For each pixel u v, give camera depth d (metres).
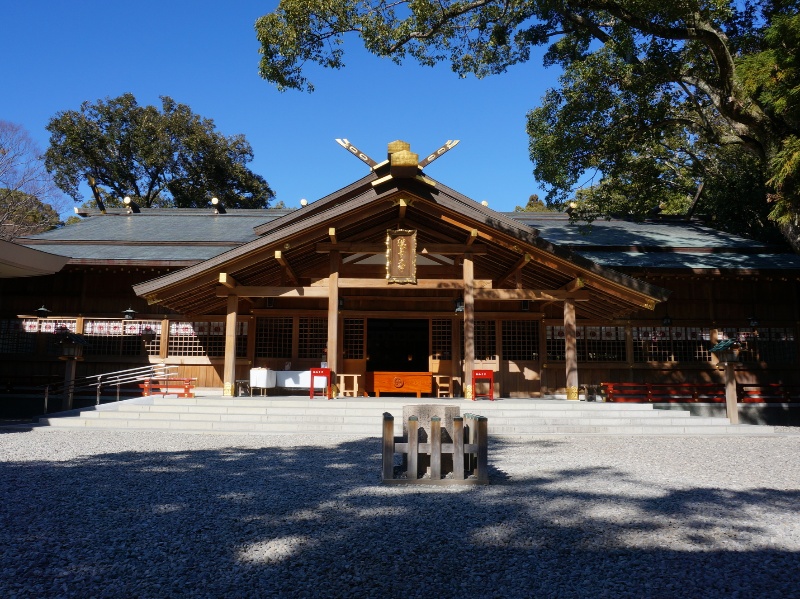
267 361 15.16
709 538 3.96
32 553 3.55
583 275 11.59
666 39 12.62
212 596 2.93
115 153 34.19
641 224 20.77
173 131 34.28
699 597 2.97
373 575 3.22
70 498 4.98
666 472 6.44
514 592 3.01
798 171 10.21
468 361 11.70
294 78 13.39
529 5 13.35
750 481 6.00
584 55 15.01
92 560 3.45
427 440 6.21
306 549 3.65
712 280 15.95
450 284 12.01
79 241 16.36
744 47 13.77
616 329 15.80
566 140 14.59
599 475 6.21
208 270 11.30
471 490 5.41
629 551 3.66
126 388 14.99
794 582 3.17
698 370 15.72
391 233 11.78
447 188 13.01
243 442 8.75
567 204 16.00
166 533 3.97
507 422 10.15
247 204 37.72
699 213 23.34
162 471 6.29
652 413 10.78
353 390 14.52
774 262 15.73
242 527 4.13
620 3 12.45
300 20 12.44
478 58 15.37
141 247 16.33
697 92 15.76
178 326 15.31
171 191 35.94
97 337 15.35
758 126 12.60
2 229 25.16
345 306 15.20
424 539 3.88
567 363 11.87
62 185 33.88
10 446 8.04
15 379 14.80
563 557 3.54
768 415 15.30
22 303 15.26
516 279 12.99
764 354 15.84
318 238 11.62
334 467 6.62
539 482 5.82
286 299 15.29
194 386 15.08
